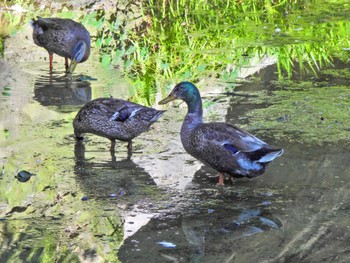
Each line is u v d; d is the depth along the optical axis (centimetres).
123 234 929
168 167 1133
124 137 1186
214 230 939
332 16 2005
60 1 2088
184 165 1141
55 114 1351
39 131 1267
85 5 2061
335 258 872
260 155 1038
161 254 883
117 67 1647
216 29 1900
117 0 2105
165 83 1534
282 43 1777
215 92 1470
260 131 1256
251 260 868
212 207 1002
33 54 1725
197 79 1555
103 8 2044
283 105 1384
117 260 870
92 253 885
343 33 1853
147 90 1491
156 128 1291
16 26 1883
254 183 1076
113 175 1098
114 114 1176
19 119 1320
